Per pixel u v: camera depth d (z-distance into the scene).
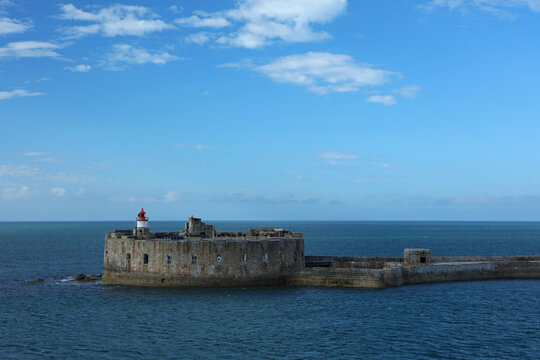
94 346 43.25
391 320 51.66
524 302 61.09
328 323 50.31
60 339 45.28
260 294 63.81
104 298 61.59
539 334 47.16
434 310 56.28
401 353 41.41
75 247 161.25
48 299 61.91
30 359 40.09
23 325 49.88
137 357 40.47
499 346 43.44
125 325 49.53
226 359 39.88
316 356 40.56
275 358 40.12
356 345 43.38
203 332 47.06
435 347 43.00
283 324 49.75
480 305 59.12
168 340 44.72
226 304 58.25
